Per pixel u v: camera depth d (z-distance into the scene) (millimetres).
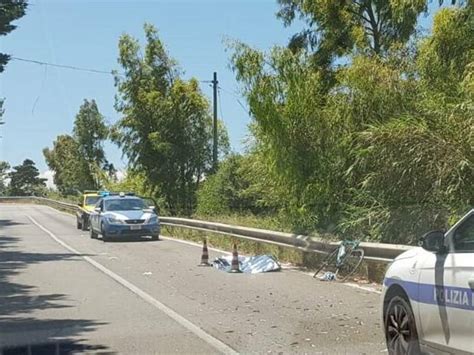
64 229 32906
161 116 36406
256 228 20891
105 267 16625
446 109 14500
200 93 36938
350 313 10375
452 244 6492
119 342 8594
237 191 31828
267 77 17266
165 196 37219
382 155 14844
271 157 17375
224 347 8281
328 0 23797
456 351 6059
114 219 24484
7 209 58312
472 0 16578
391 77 16422
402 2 21672
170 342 8570
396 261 7500
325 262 14938
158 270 15945
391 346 7402
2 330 9391
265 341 8578
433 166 14219
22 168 99875
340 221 16328
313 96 17250
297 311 10594
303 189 17203
